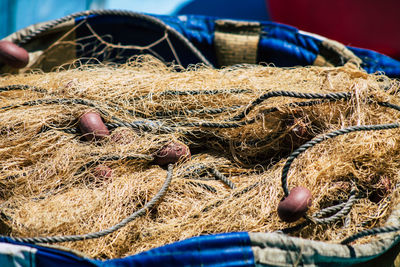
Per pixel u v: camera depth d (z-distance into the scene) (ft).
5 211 6.73
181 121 7.28
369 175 6.98
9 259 6.23
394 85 7.45
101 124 7.10
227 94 7.29
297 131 7.08
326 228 6.75
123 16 8.24
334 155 6.97
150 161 7.13
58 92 7.33
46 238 6.39
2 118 7.11
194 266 6.17
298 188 6.53
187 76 7.51
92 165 7.05
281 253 6.19
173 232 6.75
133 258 6.17
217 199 6.91
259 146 7.23
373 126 6.73
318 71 7.60
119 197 6.86
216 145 7.38
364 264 6.64
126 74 7.55
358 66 7.82
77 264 6.19
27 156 7.09
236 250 6.19
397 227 6.41
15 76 7.80
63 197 6.83
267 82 7.39
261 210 6.82
